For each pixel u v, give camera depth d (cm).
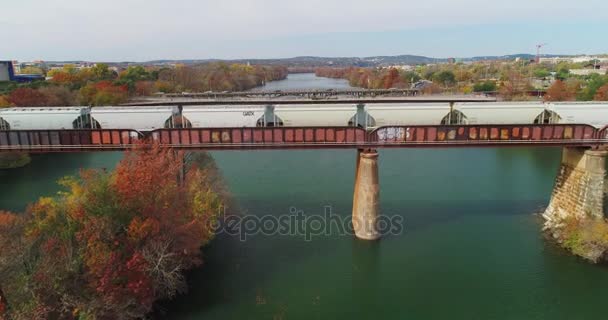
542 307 3484
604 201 4441
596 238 4103
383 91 12650
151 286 3177
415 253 4347
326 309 3469
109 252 2948
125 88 12662
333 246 4500
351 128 4550
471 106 4806
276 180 6581
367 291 3706
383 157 8194
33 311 2519
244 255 4291
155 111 5019
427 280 3888
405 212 5341
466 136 4581
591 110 4744
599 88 10744
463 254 4294
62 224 3209
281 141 4628
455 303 3547
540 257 4225
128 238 3161
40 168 7812
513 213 5306
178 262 3525
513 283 3816
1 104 8694
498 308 3478
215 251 4369
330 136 4584
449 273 3978
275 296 3634
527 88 13125
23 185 6781
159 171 3744
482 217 5175
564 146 4578
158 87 16425
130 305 3058
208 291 3678
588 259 4138
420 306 3519
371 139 4572
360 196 4628
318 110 4891
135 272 3005
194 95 12438
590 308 3466
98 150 4781
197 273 3956
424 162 7788
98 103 10350
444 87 17212
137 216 3234
